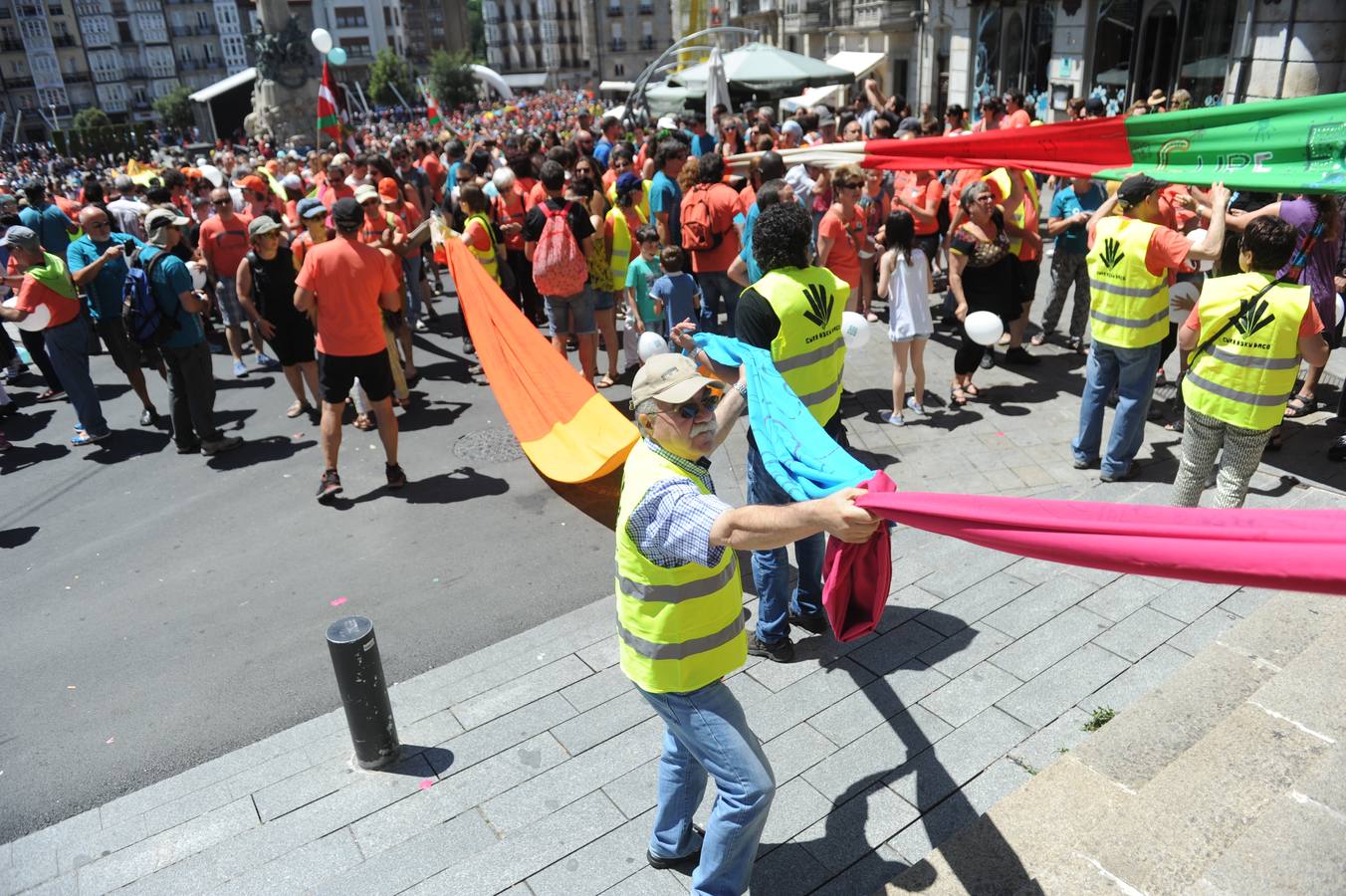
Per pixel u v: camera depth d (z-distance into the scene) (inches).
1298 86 506.0
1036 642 170.4
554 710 171.0
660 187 359.9
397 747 162.2
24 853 149.3
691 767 125.3
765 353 143.8
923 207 390.3
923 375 296.4
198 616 224.5
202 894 136.2
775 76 655.8
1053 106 762.8
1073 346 356.5
